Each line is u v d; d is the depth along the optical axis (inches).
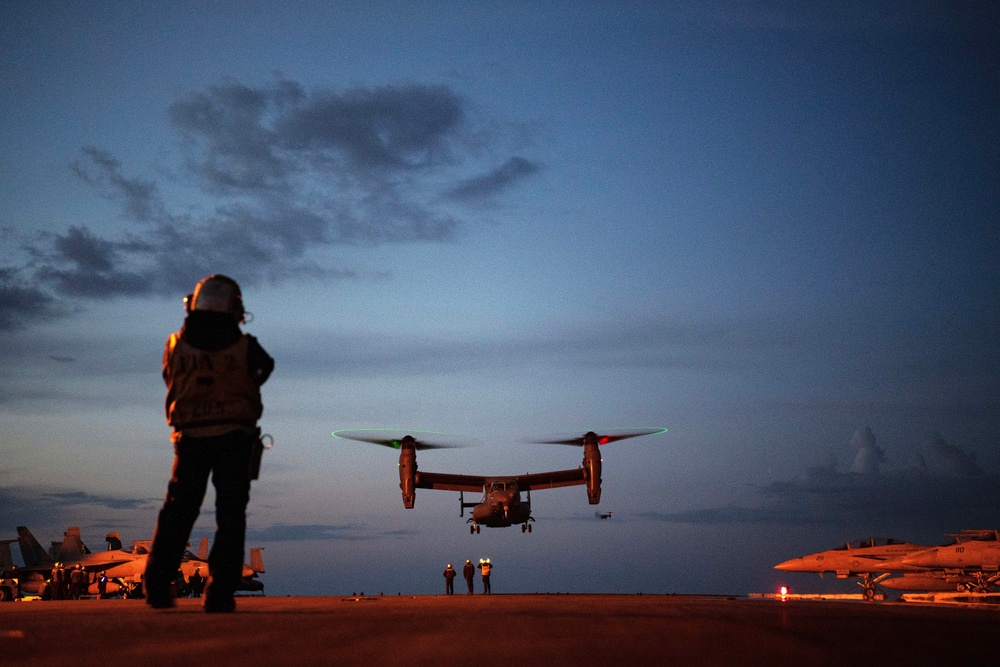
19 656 129.5
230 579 275.6
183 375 280.4
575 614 226.8
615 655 130.7
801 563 2273.6
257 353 289.1
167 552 289.1
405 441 2133.4
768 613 234.5
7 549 2775.6
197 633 166.1
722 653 133.7
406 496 2074.3
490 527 2098.9
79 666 117.6
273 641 150.6
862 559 2241.6
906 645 147.8
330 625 185.5
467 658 126.3
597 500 2030.0
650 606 281.4
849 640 154.6
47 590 1667.1
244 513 283.7
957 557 2017.7
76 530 2901.1
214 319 285.7
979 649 143.5
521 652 134.0
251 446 286.4
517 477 2193.7
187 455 281.3
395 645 144.0
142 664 119.3
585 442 2065.7
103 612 266.8
